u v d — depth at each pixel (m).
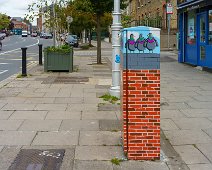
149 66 5.47
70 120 7.64
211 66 15.72
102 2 18.69
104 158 5.54
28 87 11.92
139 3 49.25
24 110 8.53
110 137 6.52
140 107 5.51
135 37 5.45
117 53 10.02
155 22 35.88
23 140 6.32
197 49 17.58
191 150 5.92
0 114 8.14
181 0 19.11
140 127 5.52
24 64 14.73
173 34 34.12
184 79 13.82
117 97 9.94
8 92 10.95
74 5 20.48
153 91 5.49
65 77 14.48
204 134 6.73
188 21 19.25
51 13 22.36
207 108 8.78
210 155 5.70
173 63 20.22
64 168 5.16
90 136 6.57
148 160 5.52
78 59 24.25
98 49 20.31
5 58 26.95
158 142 5.52
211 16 15.80
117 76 10.06
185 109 8.69
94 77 14.55
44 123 7.39
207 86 12.05
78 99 9.86
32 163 5.33
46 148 5.94
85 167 5.20
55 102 9.46
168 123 7.47
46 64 16.27
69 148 5.95
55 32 24.22
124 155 5.62
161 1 36.00
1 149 5.88
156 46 5.46
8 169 5.12
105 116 8.00
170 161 5.47
